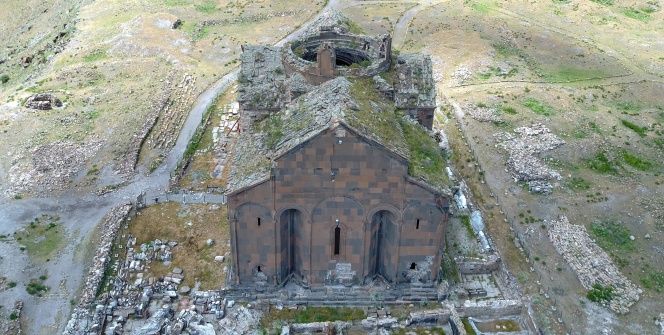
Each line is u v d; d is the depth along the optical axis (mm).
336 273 41969
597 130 65625
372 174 37656
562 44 91125
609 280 45219
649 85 78125
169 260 45781
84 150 60688
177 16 100625
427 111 51938
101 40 90812
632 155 61438
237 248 40469
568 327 41281
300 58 50469
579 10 106188
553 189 55562
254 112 51375
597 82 79125
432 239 40344
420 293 42344
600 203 53875
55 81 76875
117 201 53031
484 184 56344
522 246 48406
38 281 43469
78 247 47031
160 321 39594
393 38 93938
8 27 118375
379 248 41969
